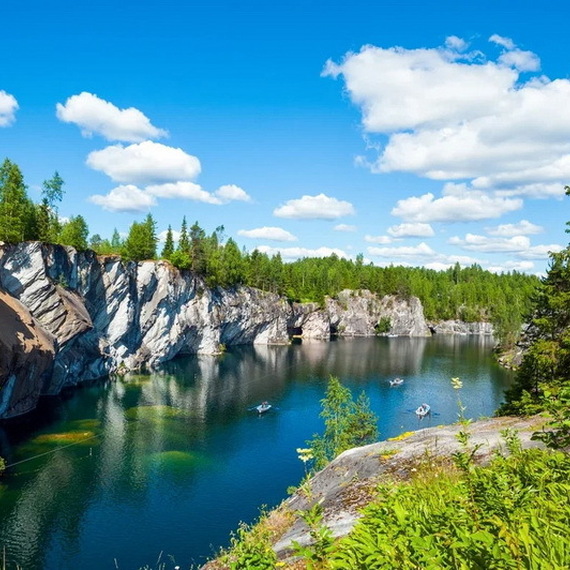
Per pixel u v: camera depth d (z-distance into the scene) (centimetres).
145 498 3541
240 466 4234
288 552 761
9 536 2917
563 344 2333
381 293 18488
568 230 2348
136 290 9431
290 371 9219
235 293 13325
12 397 5275
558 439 668
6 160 6469
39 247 6625
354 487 984
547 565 333
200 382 8025
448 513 459
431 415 5997
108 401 6412
